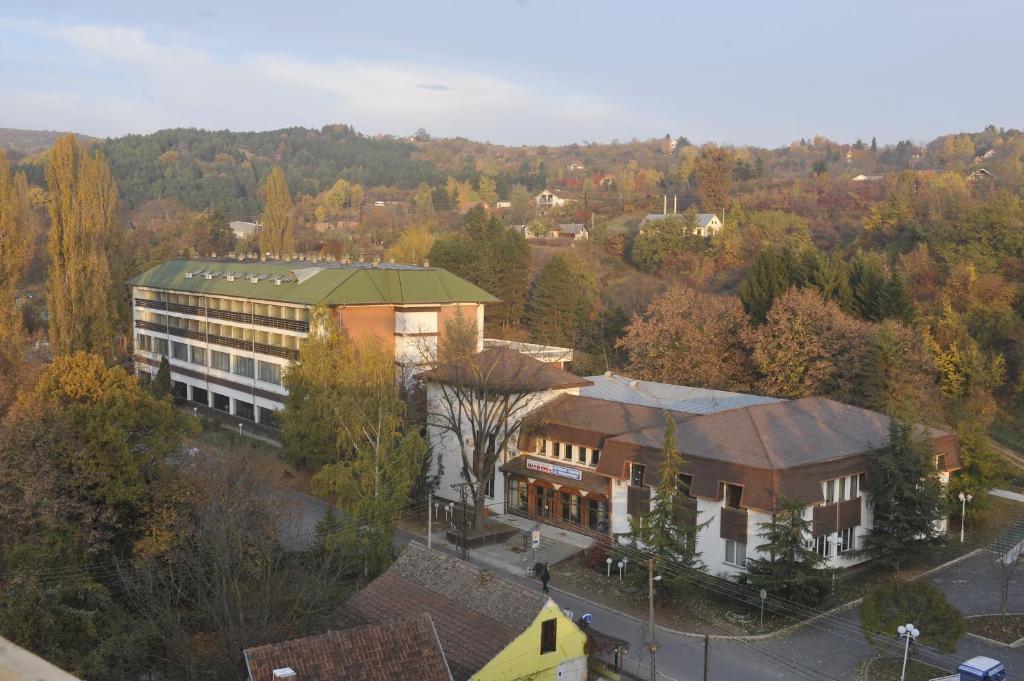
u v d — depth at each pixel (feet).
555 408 192.54
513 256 361.92
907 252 351.05
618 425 181.47
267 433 254.68
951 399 240.94
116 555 133.59
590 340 329.52
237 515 132.36
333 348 208.23
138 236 529.04
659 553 145.38
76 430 132.26
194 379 296.92
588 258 425.69
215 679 105.40
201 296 286.66
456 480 202.80
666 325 257.14
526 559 168.86
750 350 252.21
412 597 116.26
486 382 180.96
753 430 160.66
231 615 114.01
